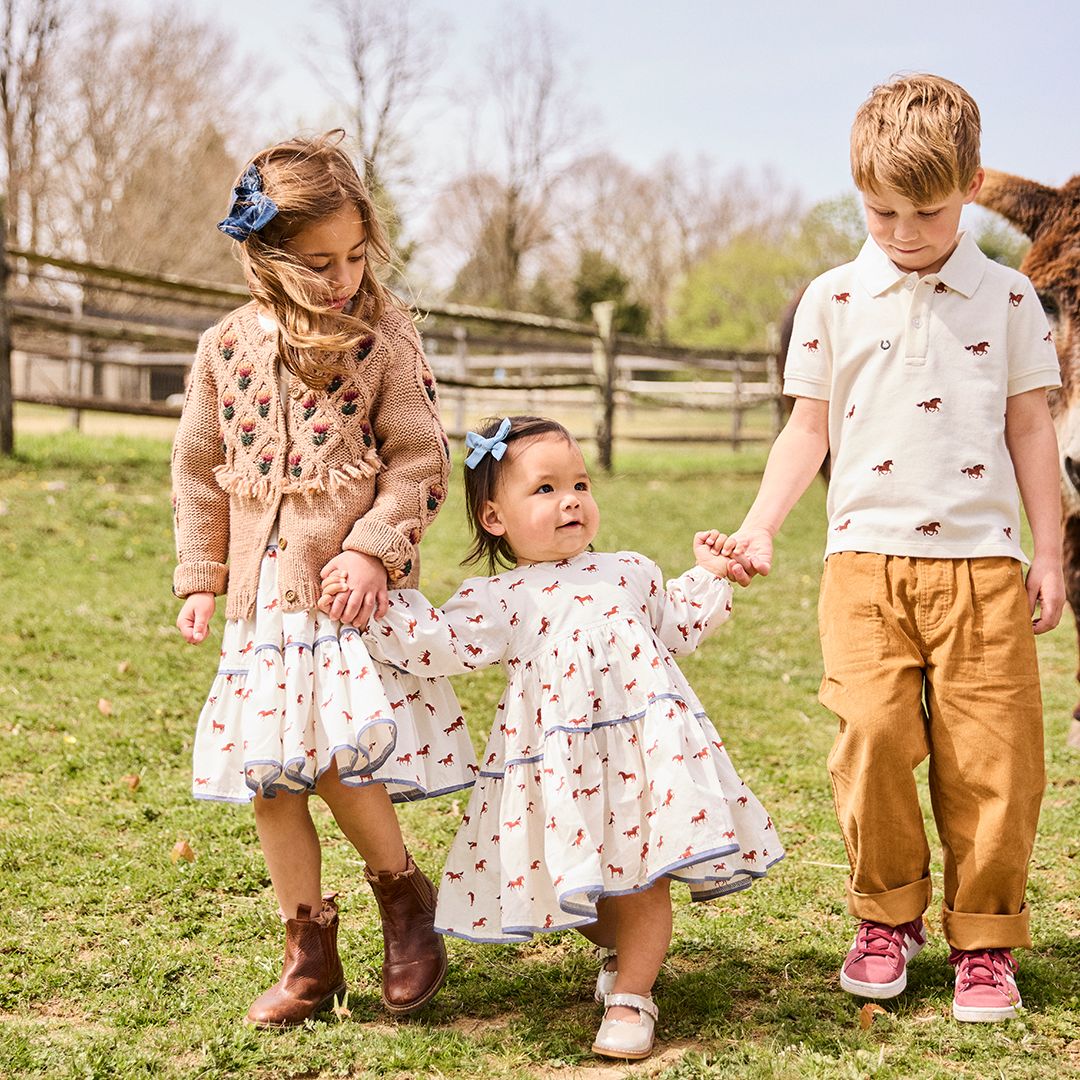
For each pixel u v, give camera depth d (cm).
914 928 240
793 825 337
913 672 234
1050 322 370
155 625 543
